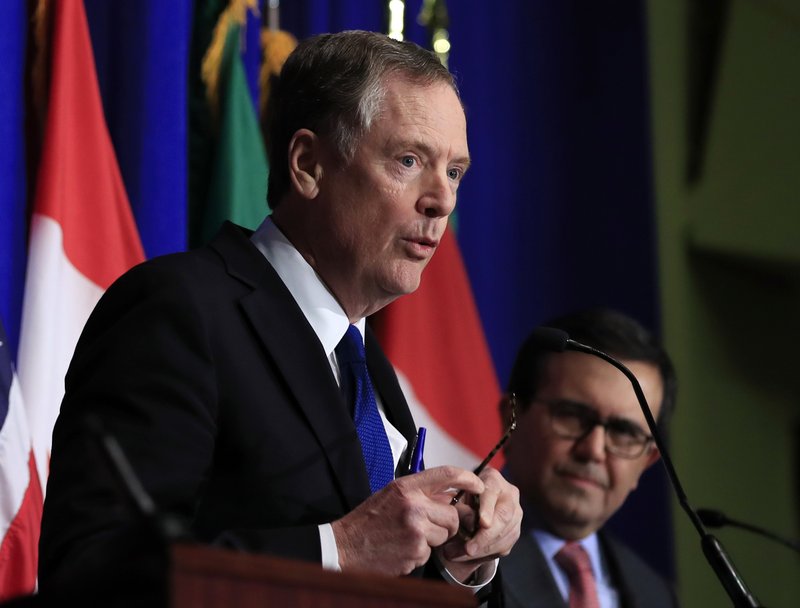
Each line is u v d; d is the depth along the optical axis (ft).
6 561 23.86
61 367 26.91
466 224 45.09
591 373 27.71
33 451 24.90
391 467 19.04
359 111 19.16
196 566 11.10
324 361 18.37
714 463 54.44
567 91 49.14
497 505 17.65
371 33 20.06
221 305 17.92
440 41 40.24
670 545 47.73
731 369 56.18
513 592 26.32
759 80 56.70
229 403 17.33
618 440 27.61
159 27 30.55
